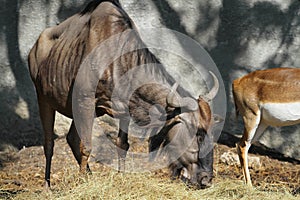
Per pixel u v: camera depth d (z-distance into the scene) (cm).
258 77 1399
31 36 1745
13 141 1733
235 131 1703
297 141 1656
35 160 1609
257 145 1692
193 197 1055
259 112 1392
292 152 1659
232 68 1708
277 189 1272
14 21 1745
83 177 1082
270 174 1519
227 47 1711
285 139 1666
